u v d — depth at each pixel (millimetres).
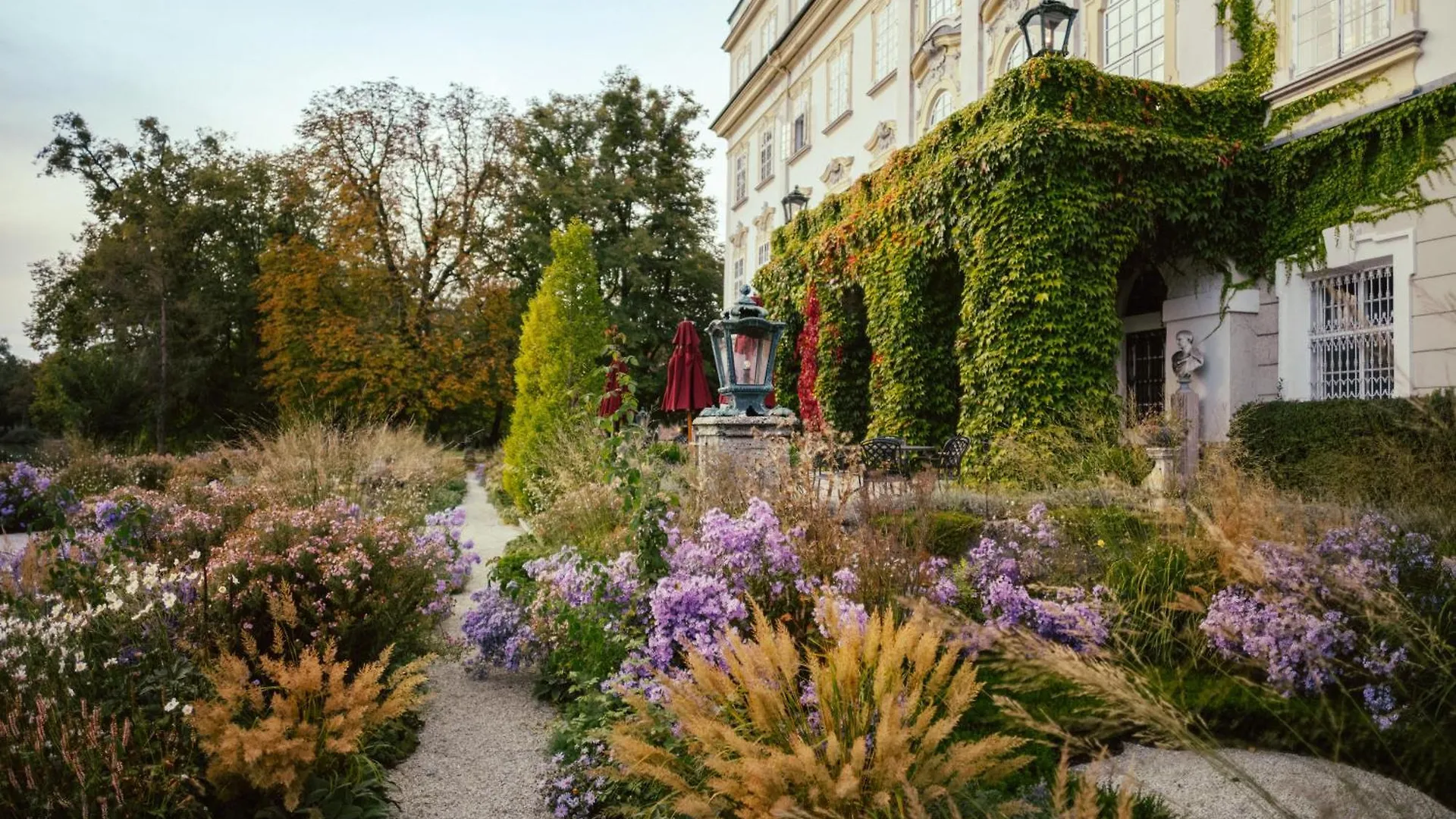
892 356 12398
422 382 24781
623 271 30672
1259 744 3152
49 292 30484
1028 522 4637
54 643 2848
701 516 4695
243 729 2664
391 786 3135
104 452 12352
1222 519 3828
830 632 2566
